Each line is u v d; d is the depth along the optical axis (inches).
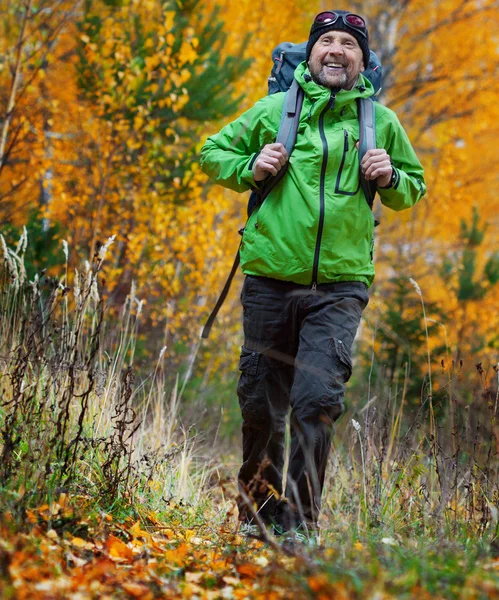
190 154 576.7
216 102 581.0
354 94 230.2
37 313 250.1
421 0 924.0
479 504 222.5
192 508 245.9
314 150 224.7
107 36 558.3
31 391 239.5
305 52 246.5
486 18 942.4
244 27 716.7
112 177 593.0
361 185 228.7
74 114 617.0
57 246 481.1
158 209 565.9
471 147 1059.9
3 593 135.8
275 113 238.5
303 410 214.7
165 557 180.2
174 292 561.0
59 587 144.6
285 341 233.5
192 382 445.4
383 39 855.1
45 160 566.6
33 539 165.8
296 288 229.1
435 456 232.1
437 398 402.3
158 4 591.8
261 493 237.8
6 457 193.9
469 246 778.8
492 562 166.4
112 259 568.7
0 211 494.6
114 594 149.7
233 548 189.8
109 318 433.4
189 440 307.0
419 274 842.2
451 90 929.5
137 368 409.1
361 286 231.0
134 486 228.2
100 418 255.0
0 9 573.0
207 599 152.3
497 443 250.8
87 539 184.5
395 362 480.7
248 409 235.9
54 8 511.5
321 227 222.5
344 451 309.4
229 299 689.0
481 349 546.0
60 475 204.2
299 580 148.3
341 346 218.2
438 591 141.1
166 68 571.5
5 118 460.4
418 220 975.0
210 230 592.4
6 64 518.0
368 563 157.0
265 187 231.9
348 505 240.8
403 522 218.2
